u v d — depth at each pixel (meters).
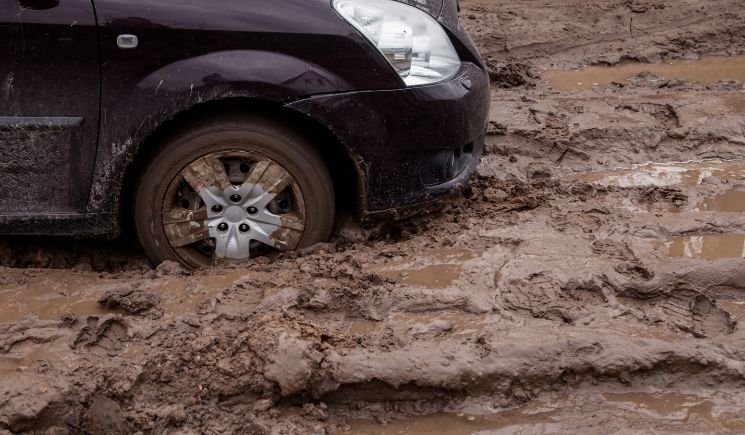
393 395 3.73
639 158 6.40
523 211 5.30
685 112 6.94
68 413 3.58
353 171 4.62
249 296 4.23
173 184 4.52
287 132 4.48
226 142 4.46
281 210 4.68
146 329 3.98
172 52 4.26
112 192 4.43
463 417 3.68
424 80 4.58
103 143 4.34
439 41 4.76
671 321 4.04
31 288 4.41
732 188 5.68
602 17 9.83
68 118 4.30
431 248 4.71
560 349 3.80
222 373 3.73
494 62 8.64
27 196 4.43
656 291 4.25
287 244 4.68
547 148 6.44
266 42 4.31
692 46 9.01
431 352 3.77
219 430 3.58
